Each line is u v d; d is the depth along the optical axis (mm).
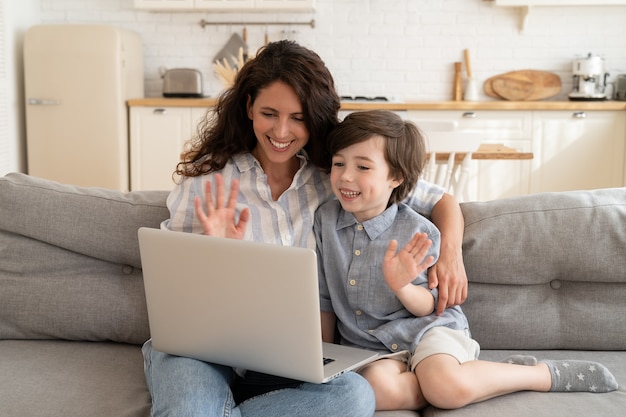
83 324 1965
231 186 1887
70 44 5184
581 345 1993
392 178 1906
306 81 1853
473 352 1780
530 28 5684
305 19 5746
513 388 1702
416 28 5730
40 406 1634
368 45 5762
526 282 1992
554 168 5367
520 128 5332
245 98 1954
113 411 1627
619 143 5324
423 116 5309
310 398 1566
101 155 5273
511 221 2002
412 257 1705
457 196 3543
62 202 2006
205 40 5793
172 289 1615
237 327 1572
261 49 1958
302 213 1978
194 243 1551
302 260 1455
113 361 1888
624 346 1991
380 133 1845
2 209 1999
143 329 1973
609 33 5656
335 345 1817
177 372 1595
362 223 1934
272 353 1566
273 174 2023
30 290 1980
